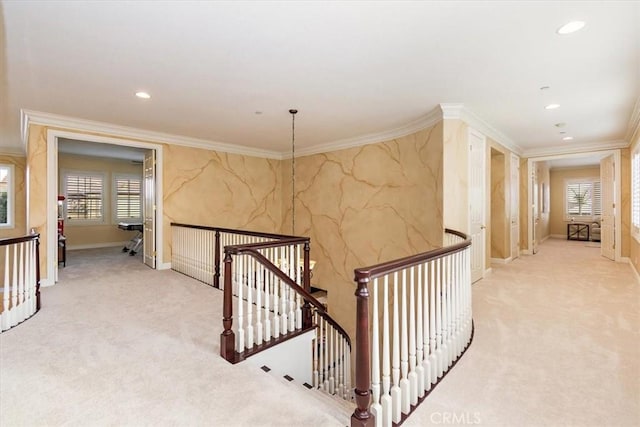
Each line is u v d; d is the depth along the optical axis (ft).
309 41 8.23
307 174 23.00
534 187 25.03
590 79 10.62
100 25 7.48
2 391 6.54
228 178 21.81
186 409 6.08
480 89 11.56
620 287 14.42
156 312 11.41
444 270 7.77
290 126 16.79
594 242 32.55
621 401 6.19
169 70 9.95
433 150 14.46
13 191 23.31
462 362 7.82
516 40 8.16
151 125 16.61
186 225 17.24
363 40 8.18
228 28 7.63
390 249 17.54
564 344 8.70
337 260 20.86
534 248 24.84
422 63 9.49
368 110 14.02
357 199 19.54
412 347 6.42
